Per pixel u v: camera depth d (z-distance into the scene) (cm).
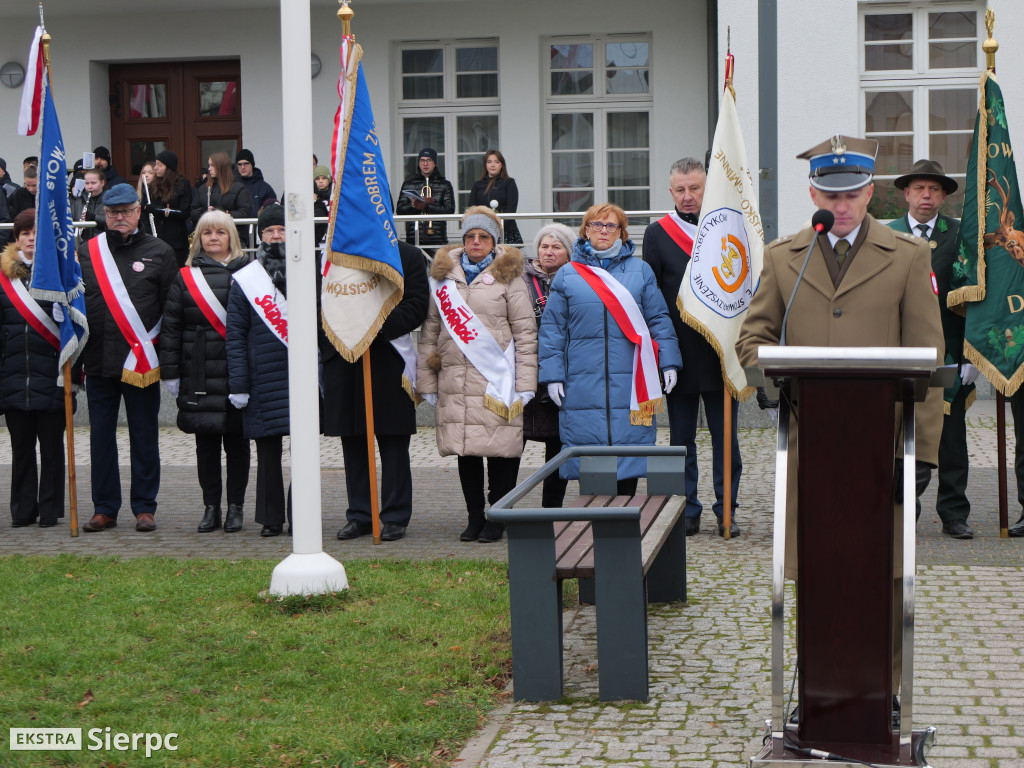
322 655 493
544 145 1527
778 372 346
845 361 337
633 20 1478
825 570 351
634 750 397
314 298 571
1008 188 696
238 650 498
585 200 1529
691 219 730
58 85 1591
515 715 435
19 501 781
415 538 724
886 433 345
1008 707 432
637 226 1516
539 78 1505
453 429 697
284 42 563
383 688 455
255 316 715
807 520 351
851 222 391
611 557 444
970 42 1234
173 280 751
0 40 1586
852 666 351
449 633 521
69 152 1596
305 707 434
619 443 674
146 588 593
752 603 574
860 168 388
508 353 695
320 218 1186
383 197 684
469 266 713
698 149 1479
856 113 1217
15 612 552
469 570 629
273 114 1560
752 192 718
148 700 442
